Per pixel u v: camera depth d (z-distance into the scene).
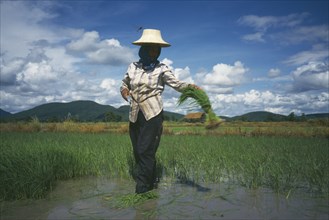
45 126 22.52
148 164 4.32
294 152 7.74
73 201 4.03
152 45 4.59
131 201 3.91
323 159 6.35
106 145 8.98
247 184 4.76
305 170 5.30
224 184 4.84
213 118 4.02
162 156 6.90
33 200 4.10
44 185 4.39
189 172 5.62
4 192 4.14
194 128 19.47
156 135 4.43
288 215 3.32
